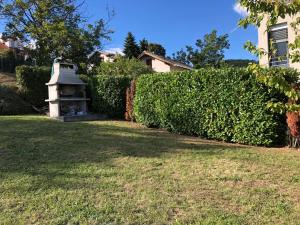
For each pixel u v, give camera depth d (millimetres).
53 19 30172
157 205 5637
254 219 5188
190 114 11648
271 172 7273
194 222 5094
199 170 7402
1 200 5832
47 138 10242
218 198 5930
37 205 5637
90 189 6273
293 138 9742
